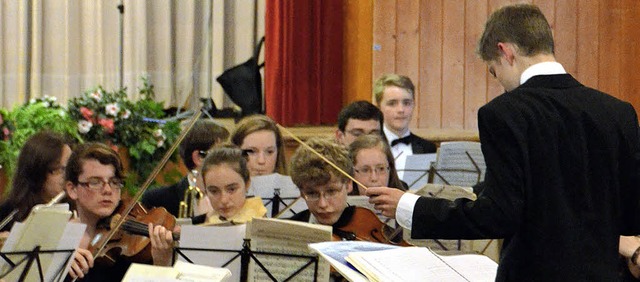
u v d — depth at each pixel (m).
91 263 5.48
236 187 6.34
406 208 4.63
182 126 10.20
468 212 4.40
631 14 11.54
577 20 11.54
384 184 7.17
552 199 4.36
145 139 9.49
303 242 5.17
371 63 11.56
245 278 5.22
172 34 11.56
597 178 4.43
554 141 4.38
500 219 4.32
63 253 4.84
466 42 11.45
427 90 11.55
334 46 11.45
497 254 6.70
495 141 4.39
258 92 11.30
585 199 4.40
